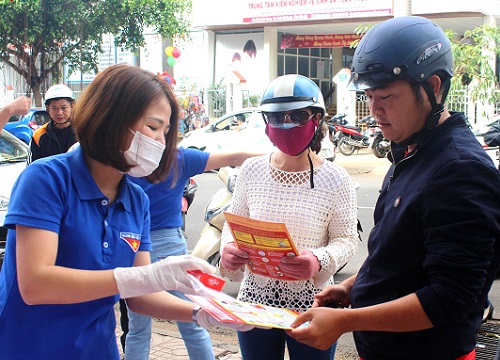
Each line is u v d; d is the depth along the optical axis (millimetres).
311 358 2758
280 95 2732
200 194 11656
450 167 1880
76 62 19203
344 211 2818
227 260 2738
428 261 1886
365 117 18562
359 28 12352
